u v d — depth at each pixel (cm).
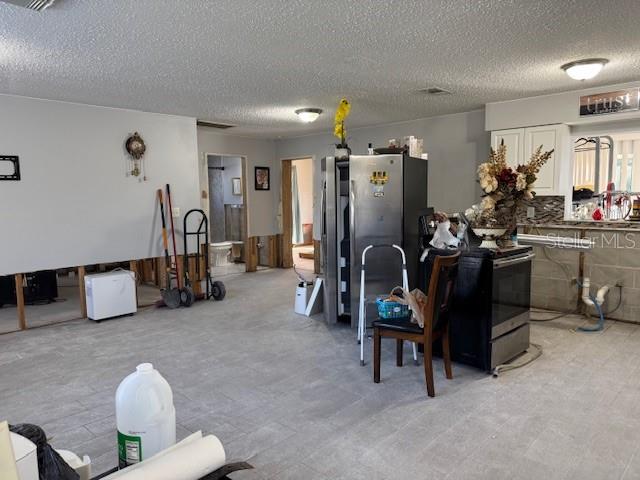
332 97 508
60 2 254
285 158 848
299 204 1143
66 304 588
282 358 383
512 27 305
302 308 525
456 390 314
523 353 381
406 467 226
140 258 576
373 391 315
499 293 341
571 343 409
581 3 267
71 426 273
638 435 253
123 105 534
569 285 504
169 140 597
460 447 243
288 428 267
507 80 443
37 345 425
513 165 536
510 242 372
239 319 507
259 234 845
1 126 464
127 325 489
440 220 383
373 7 270
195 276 624
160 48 337
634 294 465
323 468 226
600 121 485
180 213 612
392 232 452
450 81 445
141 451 119
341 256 473
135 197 568
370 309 452
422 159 494
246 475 221
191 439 123
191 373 352
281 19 286
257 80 431
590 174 636
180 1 257
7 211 471
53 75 403
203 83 439
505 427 263
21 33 302
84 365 373
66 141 508
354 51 350
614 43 339
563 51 357
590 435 254
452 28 305
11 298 585
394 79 435
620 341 413
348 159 451
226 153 786
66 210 511
